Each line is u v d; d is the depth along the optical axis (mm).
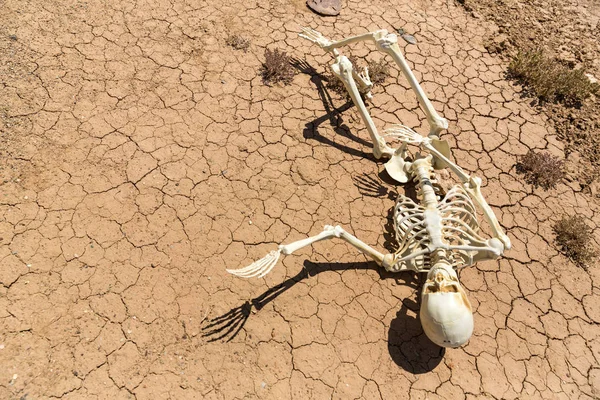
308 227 1449
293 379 1206
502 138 1752
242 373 1198
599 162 1729
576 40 2150
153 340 1214
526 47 2072
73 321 1216
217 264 1348
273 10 1997
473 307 1372
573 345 1343
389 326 1308
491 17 2182
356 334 1285
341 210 1498
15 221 1338
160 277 1307
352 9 2084
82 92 1611
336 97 1765
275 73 1764
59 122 1533
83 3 1850
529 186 1645
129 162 1491
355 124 1704
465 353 1295
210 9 1941
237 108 1666
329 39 1938
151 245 1354
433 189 1429
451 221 1358
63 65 1661
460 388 1243
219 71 1752
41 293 1243
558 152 1743
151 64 1726
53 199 1389
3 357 1149
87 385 1142
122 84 1655
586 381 1291
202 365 1197
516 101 1871
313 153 1604
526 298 1406
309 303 1316
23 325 1194
